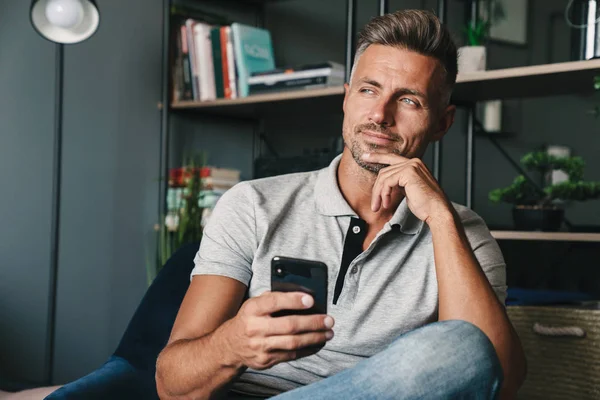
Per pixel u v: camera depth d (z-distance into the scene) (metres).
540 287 3.00
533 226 2.33
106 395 1.35
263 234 1.39
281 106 2.83
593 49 2.13
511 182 3.72
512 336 1.24
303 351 1.05
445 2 2.84
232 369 1.13
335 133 3.32
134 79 2.92
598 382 1.86
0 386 2.46
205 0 3.16
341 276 1.38
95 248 2.80
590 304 2.04
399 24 1.42
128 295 2.91
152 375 1.48
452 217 1.32
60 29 2.22
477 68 2.41
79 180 2.74
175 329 1.33
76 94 2.73
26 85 2.60
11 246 2.55
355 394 1.01
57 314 2.69
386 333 1.35
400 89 1.41
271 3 3.36
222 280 1.36
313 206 1.44
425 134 1.46
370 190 1.45
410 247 1.41
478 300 1.24
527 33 3.79
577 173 2.44
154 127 2.99
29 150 2.61
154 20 2.99
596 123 3.57
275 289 1.08
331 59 3.45
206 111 3.02
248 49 2.84
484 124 3.60
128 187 2.90
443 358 1.03
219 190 2.83
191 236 2.70
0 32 2.53
